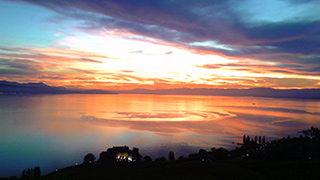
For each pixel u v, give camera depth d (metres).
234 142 179.25
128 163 94.75
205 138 195.50
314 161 62.66
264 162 65.12
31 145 172.75
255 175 51.84
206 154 108.19
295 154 83.00
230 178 49.22
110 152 112.50
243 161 67.19
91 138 196.75
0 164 131.00
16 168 124.69
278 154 84.25
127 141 185.75
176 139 192.00
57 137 198.88
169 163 86.12
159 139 192.25
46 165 129.62
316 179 49.69
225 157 92.69
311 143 104.81
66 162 135.00
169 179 49.94
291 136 199.88
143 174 58.75
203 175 51.72
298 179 50.00
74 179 56.00
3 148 163.88
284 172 54.78
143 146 168.88
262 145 119.44
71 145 173.25
